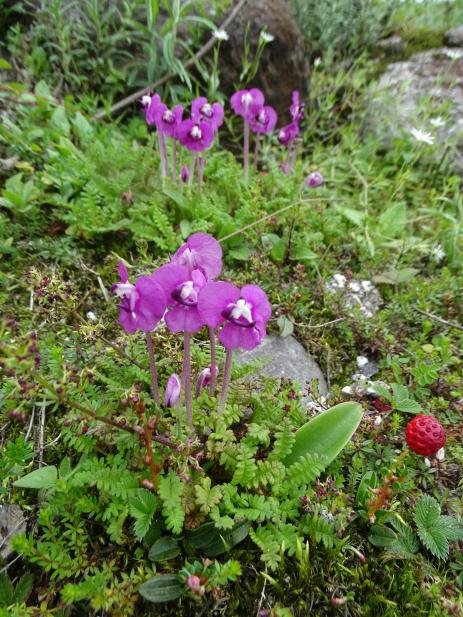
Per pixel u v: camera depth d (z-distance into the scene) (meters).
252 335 0.16
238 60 0.43
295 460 0.19
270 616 0.16
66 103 0.36
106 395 0.20
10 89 0.34
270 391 0.21
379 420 0.22
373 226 0.35
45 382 0.15
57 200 0.29
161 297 0.14
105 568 0.16
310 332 0.28
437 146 0.43
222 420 0.19
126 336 0.22
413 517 0.19
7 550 0.17
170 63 0.36
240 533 0.17
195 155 0.32
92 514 0.17
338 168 0.43
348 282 0.30
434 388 0.25
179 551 0.17
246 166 0.35
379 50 0.57
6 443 0.21
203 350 0.24
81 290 0.28
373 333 0.27
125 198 0.30
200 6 0.39
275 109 0.46
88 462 0.18
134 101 0.41
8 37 0.38
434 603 0.17
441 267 0.35
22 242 0.29
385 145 0.46
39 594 0.17
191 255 0.16
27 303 0.26
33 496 0.19
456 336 0.29
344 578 0.18
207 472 0.19
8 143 0.33
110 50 0.40
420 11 0.63
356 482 0.20
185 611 0.17
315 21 0.54
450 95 0.48
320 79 0.49
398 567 0.19
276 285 0.29
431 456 0.21
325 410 0.22
